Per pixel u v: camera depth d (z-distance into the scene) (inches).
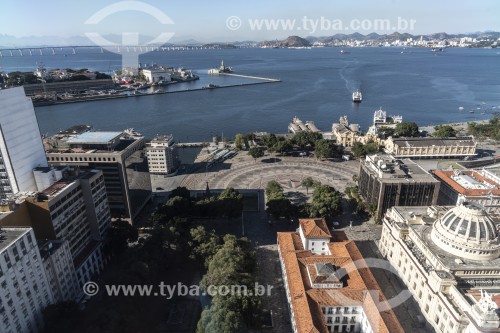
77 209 6156.5
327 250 6279.5
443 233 5388.8
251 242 7263.8
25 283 4581.7
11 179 5866.1
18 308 4461.1
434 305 4965.6
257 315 5002.5
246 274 5472.4
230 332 4434.1
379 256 6845.5
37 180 6171.3
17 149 5866.1
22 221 5280.5
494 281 4874.5
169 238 6274.6
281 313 5452.8
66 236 5841.5
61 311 4859.7
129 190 7706.7
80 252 6284.5
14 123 5777.6
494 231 5172.2
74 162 7386.8
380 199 7667.3
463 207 5339.6
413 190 7583.7
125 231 6811.0
